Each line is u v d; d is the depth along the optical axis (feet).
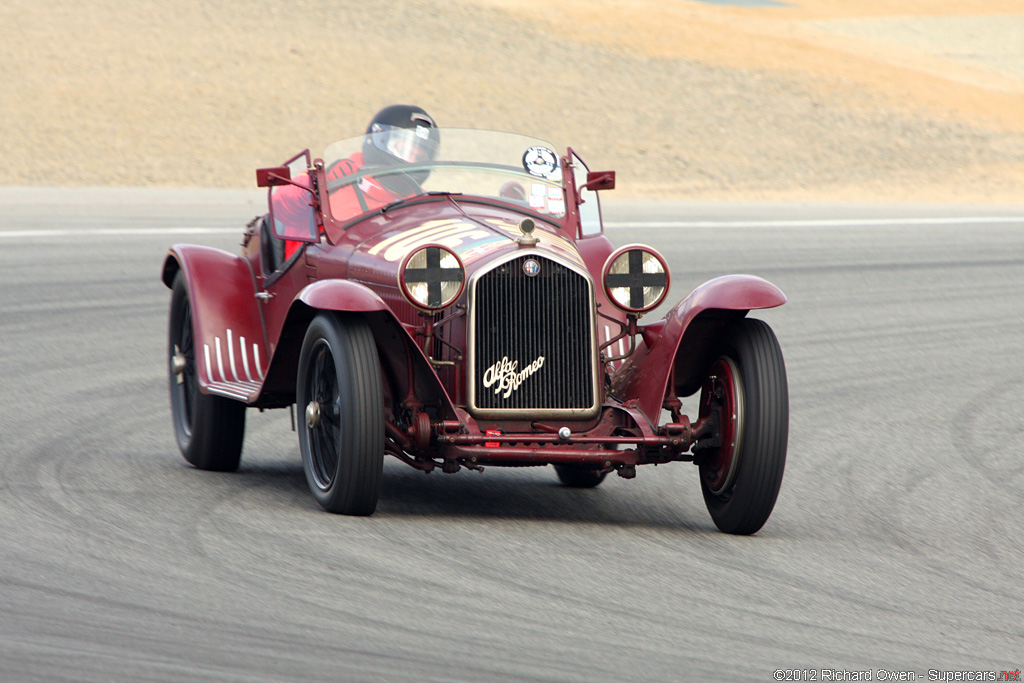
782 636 51.72
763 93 524.93
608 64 542.57
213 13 531.50
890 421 107.55
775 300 69.51
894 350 143.95
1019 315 169.78
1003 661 50.37
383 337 69.82
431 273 67.72
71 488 72.54
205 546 60.44
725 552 65.41
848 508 78.64
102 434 91.91
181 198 280.72
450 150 83.82
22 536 60.70
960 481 86.99
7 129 373.40
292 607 51.70
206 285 83.76
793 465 90.58
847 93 542.98
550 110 467.52
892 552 68.03
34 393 106.01
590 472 83.20
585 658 47.39
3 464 78.54
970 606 58.34
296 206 81.82
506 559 60.85
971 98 563.89
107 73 440.45
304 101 437.17
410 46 524.93
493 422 68.85
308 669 44.68
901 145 472.44
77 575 54.70
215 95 431.84
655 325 73.15
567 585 57.06
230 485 76.13
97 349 127.75
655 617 53.16
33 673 42.96
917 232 260.83
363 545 61.82
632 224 258.37
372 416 65.21
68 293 158.71
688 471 89.51
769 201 342.64
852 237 248.93
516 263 69.00
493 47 541.75
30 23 484.33
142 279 169.89
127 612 50.08
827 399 116.57
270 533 63.41
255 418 103.14
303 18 543.39
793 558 65.05
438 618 51.26
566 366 69.72
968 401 117.29
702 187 387.55
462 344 69.26
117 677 43.04
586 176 86.12
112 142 373.20
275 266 84.43
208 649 46.26
